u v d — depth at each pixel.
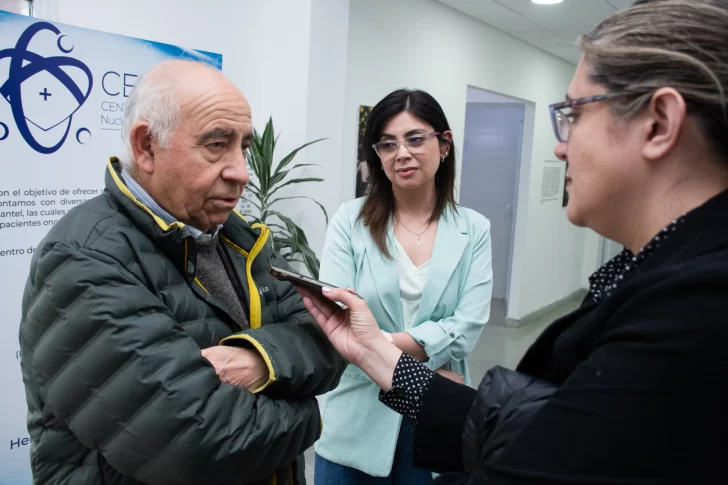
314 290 1.04
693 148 0.55
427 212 1.64
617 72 0.56
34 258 0.87
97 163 2.12
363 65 3.52
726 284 0.48
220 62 2.58
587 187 0.61
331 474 1.56
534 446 0.52
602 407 0.49
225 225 1.09
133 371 0.77
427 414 0.93
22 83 1.87
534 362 0.78
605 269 0.73
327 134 3.17
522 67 5.42
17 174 1.88
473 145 6.46
